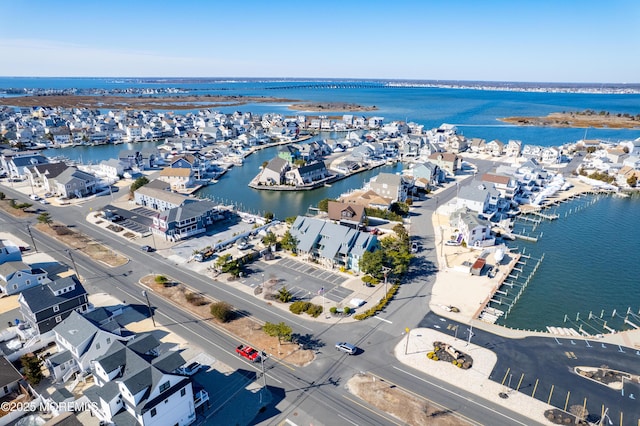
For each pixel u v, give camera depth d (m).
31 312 50.53
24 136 195.88
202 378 45.28
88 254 76.81
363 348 50.78
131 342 43.09
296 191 128.38
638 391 43.91
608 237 90.88
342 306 59.91
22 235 84.94
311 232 76.56
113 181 129.38
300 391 43.53
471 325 55.88
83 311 55.94
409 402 42.09
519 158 169.62
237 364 47.69
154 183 110.81
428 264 74.69
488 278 69.56
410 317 57.62
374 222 95.62
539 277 72.44
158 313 57.97
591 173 142.12
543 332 55.22
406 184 115.88
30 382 43.03
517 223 99.88
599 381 45.41
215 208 100.44
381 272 67.69
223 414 40.47
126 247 80.38
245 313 58.12
